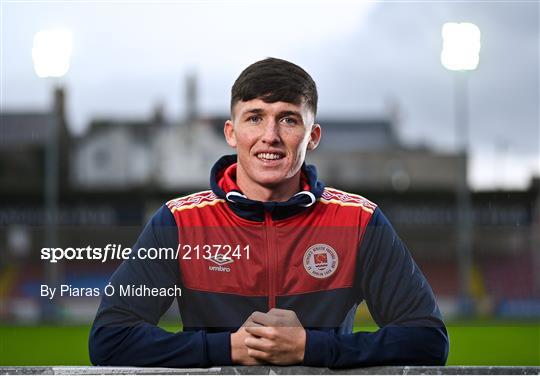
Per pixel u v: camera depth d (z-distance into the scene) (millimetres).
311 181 2107
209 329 2064
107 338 2033
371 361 2000
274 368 1987
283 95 2088
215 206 2107
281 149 2100
